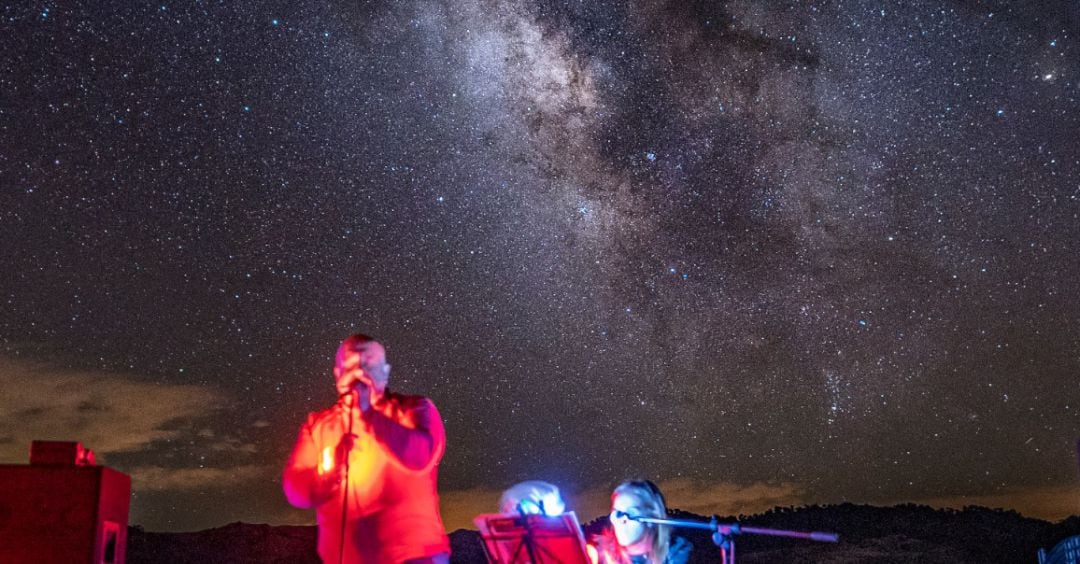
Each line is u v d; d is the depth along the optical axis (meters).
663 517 5.29
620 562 5.29
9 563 3.58
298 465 3.94
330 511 3.83
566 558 4.62
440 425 3.95
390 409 3.95
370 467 3.79
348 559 3.76
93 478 3.66
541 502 5.12
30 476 3.64
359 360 3.94
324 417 3.96
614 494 5.37
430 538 3.79
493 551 4.80
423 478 3.86
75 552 3.60
